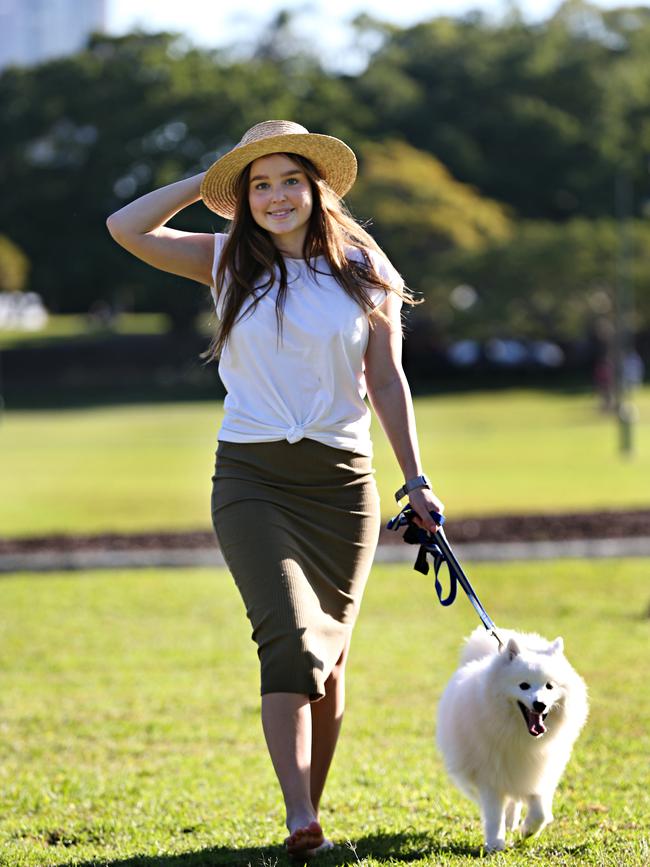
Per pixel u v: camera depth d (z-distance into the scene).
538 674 13.31
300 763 12.59
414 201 165.38
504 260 156.75
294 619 12.73
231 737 20.30
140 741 20.16
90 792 17.03
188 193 14.11
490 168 191.12
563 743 13.89
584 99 194.75
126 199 175.88
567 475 67.88
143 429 116.81
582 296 157.88
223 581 36.44
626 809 15.48
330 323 13.28
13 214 179.62
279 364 13.35
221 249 14.02
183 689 23.86
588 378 174.88
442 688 23.44
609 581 34.22
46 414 145.75
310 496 13.44
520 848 13.95
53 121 181.25
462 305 166.12
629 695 21.84
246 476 13.42
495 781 13.95
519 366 180.25
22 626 30.25
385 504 54.16
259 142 13.35
